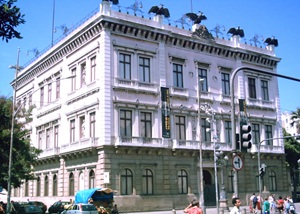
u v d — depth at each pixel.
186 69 48.09
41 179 52.94
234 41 53.19
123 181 40.91
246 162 50.50
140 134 42.97
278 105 56.25
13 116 35.75
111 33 43.09
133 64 44.03
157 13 47.06
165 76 46.06
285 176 54.50
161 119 44.56
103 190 35.28
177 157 44.75
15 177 40.28
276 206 40.28
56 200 47.66
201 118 47.78
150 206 41.62
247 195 49.34
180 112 45.97
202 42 49.53
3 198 65.56
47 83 54.06
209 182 47.41
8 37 11.23
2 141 39.44
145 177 42.41
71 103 47.56
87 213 31.08
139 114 43.22
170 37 47.09
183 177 45.06
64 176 46.91
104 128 40.59
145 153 42.59
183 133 46.34
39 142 55.34
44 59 54.69
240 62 53.41
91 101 43.47
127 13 44.44
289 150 66.00
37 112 56.22
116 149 40.53
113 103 41.78
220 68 51.03
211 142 47.25
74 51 48.03
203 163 46.19
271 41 57.75
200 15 50.44
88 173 42.28
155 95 44.75
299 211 42.56
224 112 49.72
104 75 41.69
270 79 56.50
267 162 52.97
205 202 45.94
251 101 53.03
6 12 10.86
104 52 42.19
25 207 39.94
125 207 39.97
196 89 48.34
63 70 50.22
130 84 43.22
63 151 46.69
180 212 40.75
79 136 45.12
